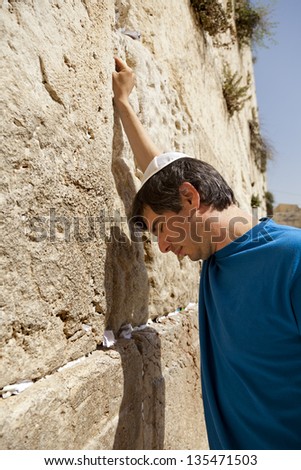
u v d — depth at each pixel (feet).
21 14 3.20
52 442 3.12
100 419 3.93
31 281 3.14
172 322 6.68
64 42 3.78
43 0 3.49
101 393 3.97
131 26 6.56
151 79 6.79
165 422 5.87
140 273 5.51
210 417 4.92
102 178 4.44
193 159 4.68
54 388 3.24
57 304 3.48
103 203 4.46
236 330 4.17
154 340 5.55
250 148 27.30
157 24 7.82
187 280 8.06
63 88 3.69
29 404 2.91
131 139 5.22
